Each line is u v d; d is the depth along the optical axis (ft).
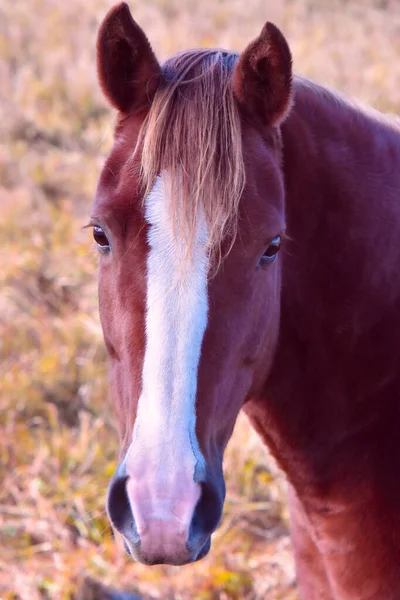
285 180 7.72
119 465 6.25
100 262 7.08
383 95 27.17
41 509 13.57
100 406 16.07
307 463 8.30
